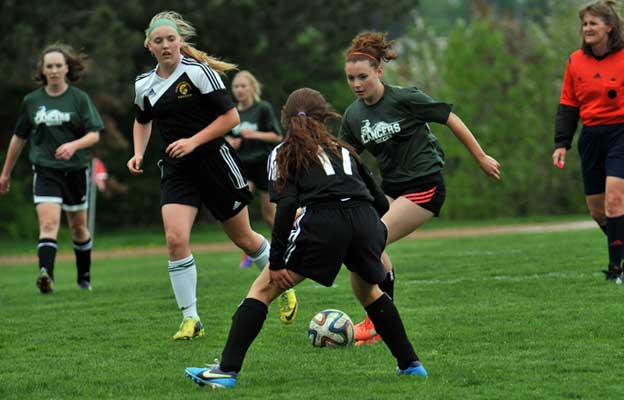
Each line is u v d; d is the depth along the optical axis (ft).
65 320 98.73
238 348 62.85
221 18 345.72
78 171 128.36
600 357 70.18
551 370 66.54
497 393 59.93
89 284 135.85
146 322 94.99
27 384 67.62
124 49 313.32
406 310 95.76
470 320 87.61
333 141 64.13
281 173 61.72
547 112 344.49
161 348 80.69
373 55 82.02
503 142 346.33
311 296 109.50
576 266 126.41
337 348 78.02
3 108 317.42
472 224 309.22
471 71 349.41
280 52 378.53
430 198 84.48
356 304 102.27
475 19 358.64
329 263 62.54
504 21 378.94
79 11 318.45
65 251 277.85
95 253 259.19
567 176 343.26
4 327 95.20
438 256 160.35
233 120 82.99
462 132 82.89
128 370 71.77
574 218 311.47
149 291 125.70
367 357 73.56
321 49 369.91
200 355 76.89
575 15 347.36
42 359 77.51
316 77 399.24
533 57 359.66
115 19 312.09
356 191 63.26
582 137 107.34
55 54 126.21
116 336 87.20
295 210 60.95
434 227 303.07
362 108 85.30
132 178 392.27
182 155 80.43
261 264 91.66
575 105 108.58
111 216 391.04
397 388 61.67
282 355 75.36
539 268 126.93
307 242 62.28
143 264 203.82
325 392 61.52
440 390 60.90
